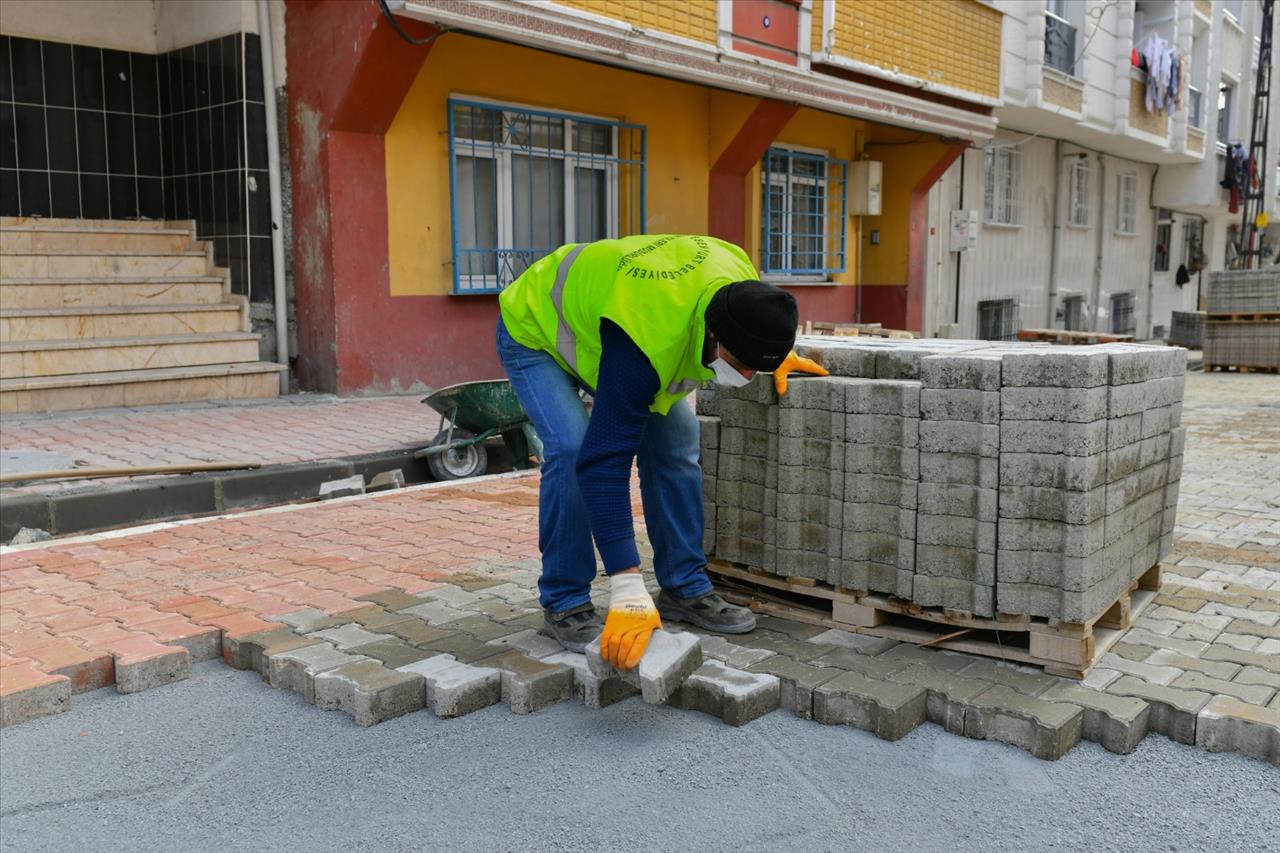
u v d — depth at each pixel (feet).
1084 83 57.67
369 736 9.75
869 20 41.09
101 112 32.78
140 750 9.56
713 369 9.22
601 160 37.45
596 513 9.49
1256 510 18.44
